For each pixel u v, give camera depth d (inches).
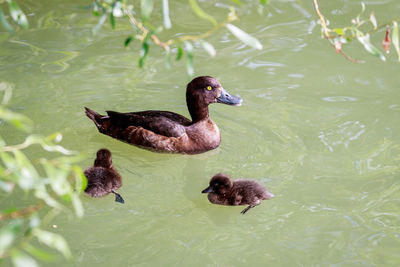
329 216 78.2
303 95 91.2
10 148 58.7
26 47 96.0
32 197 78.5
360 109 89.4
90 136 87.1
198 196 81.5
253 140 86.0
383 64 95.3
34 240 75.4
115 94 90.8
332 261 74.7
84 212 78.4
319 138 85.9
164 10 65.4
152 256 75.0
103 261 74.4
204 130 86.4
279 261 74.7
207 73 94.0
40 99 89.2
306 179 81.5
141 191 81.0
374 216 78.0
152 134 86.0
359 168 82.5
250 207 79.7
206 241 76.4
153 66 94.7
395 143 85.2
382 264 74.5
